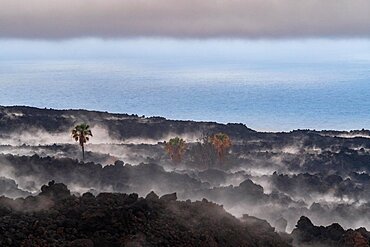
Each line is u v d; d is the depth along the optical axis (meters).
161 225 79.81
